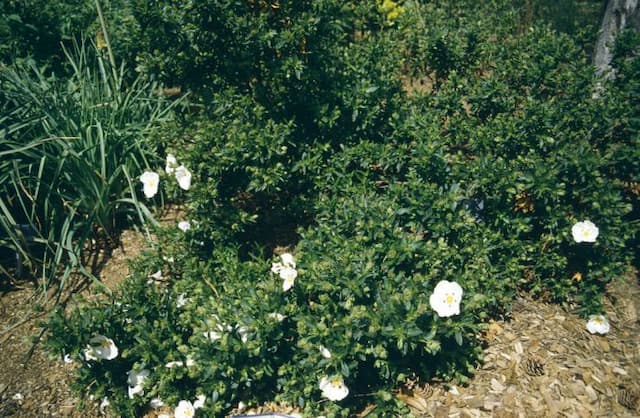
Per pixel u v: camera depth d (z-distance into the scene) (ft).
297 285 4.57
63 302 5.72
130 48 6.53
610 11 7.27
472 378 4.65
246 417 4.32
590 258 5.22
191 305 4.84
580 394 4.52
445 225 4.90
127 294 4.81
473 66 7.14
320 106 5.80
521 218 5.14
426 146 5.37
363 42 7.63
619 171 5.48
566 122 5.73
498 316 5.19
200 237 5.41
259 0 5.45
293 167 5.74
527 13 10.70
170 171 5.39
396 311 4.05
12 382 5.00
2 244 5.79
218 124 5.42
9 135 6.16
